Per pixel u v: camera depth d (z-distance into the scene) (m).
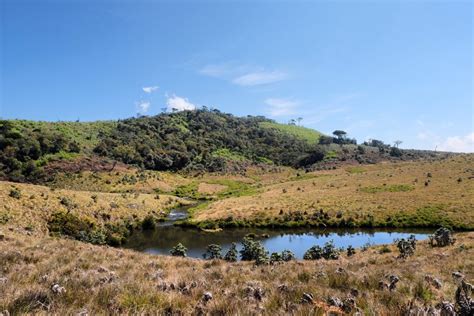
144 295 7.34
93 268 13.61
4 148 108.56
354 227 61.19
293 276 12.26
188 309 6.89
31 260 13.92
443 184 81.88
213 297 8.03
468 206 61.62
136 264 16.09
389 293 8.27
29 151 111.12
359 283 10.00
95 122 192.88
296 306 6.91
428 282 10.55
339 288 9.61
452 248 26.41
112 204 66.38
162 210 79.19
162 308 6.70
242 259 32.72
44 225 45.25
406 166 122.19
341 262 20.47
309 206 72.94
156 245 51.97
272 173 150.38
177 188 115.69
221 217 69.25
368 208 67.94
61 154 120.75
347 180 102.69
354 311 6.64
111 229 55.41
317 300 7.68
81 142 144.25
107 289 7.51
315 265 17.30
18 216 43.56
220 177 138.12
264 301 7.77
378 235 55.09
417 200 69.69
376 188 85.50
